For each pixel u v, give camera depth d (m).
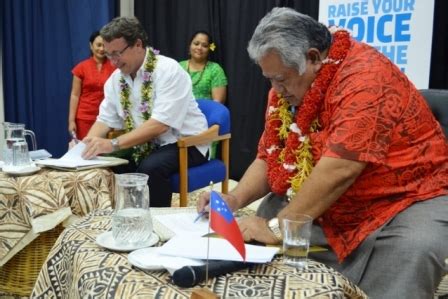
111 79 2.56
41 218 1.78
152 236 1.17
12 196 1.77
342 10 2.90
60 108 4.12
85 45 4.09
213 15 4.14
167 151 2.40
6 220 1.78
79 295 0.99
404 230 1.26
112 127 2.63
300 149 1.43
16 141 1.97
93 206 1.89
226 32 4.10
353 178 1.25
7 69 3.91
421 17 2.58
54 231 1.86
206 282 0.96
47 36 4.00
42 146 4.12
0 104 3.95
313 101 1.34
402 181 1.32
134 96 2.49
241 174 4.15
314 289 0.94
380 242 1.29
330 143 1.26
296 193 1.36
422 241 1.22
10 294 1.92
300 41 1.26
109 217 1.35
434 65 2.90
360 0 2.80
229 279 0.97
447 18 2.85
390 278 1.26
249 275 0.99
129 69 2.41
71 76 4.10
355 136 1.22
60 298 1.15
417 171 1.33
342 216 1.38
